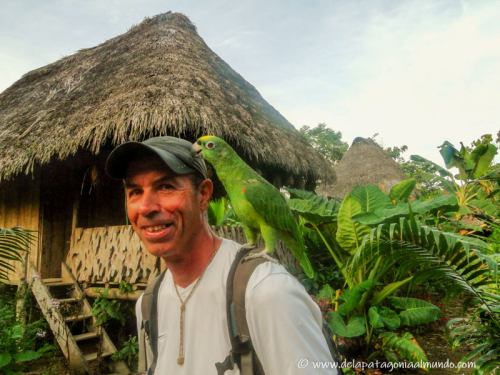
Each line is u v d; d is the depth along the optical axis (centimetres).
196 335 125
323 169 878
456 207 617
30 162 515
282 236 268
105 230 507
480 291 308
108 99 563
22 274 565
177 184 128
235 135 541
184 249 129
